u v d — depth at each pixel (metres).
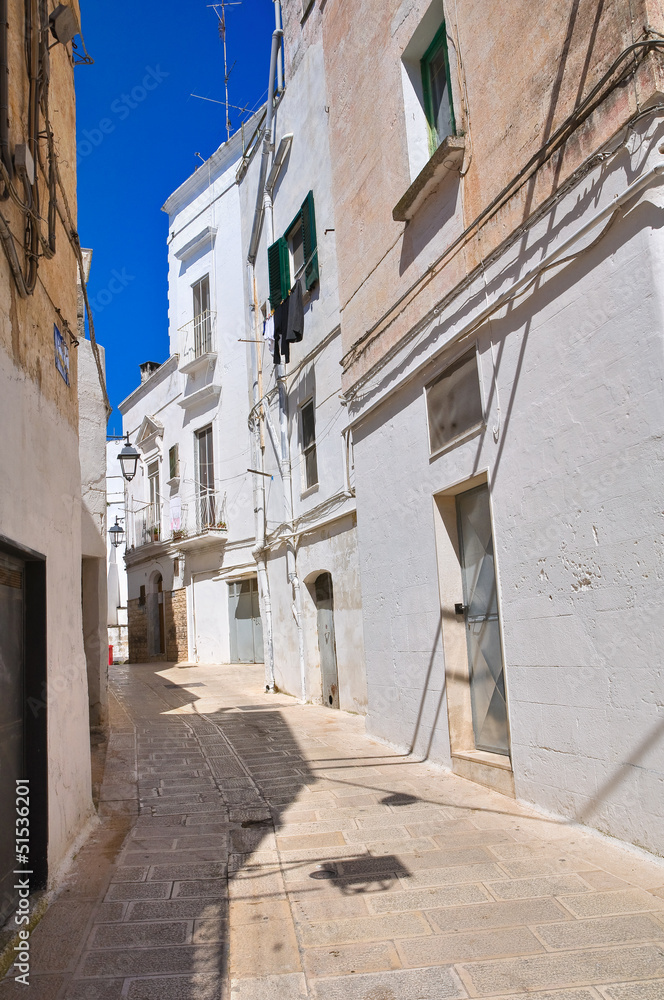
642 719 4.08
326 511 10.60
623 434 4.26
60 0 5.53
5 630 3.86
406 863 4.36
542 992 2.91
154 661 21.77
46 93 4.98
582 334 4.63
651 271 4.05
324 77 10.55
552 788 4.90
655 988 2.87
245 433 17.55
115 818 5.58
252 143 15.15
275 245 12.66
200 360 18.67
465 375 6.13
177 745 8.37
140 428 22.62
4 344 3.81
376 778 6.39
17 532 3.86
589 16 4.54
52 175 5.04
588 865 4.05
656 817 3.96
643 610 4.09
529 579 5.16
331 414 10.36
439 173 6.37
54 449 4.89
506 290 5.46
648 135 4.07
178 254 20.34
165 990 3.07
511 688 5.39
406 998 2.94
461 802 5.48
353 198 8.63
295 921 3.70
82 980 3.14
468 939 3.38
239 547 17.78
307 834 5.02
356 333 8.58
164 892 4.10
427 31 6.91
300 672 11.80
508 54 5.45
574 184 4.69
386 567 7.78
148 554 21.84
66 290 5.70
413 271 7.07
